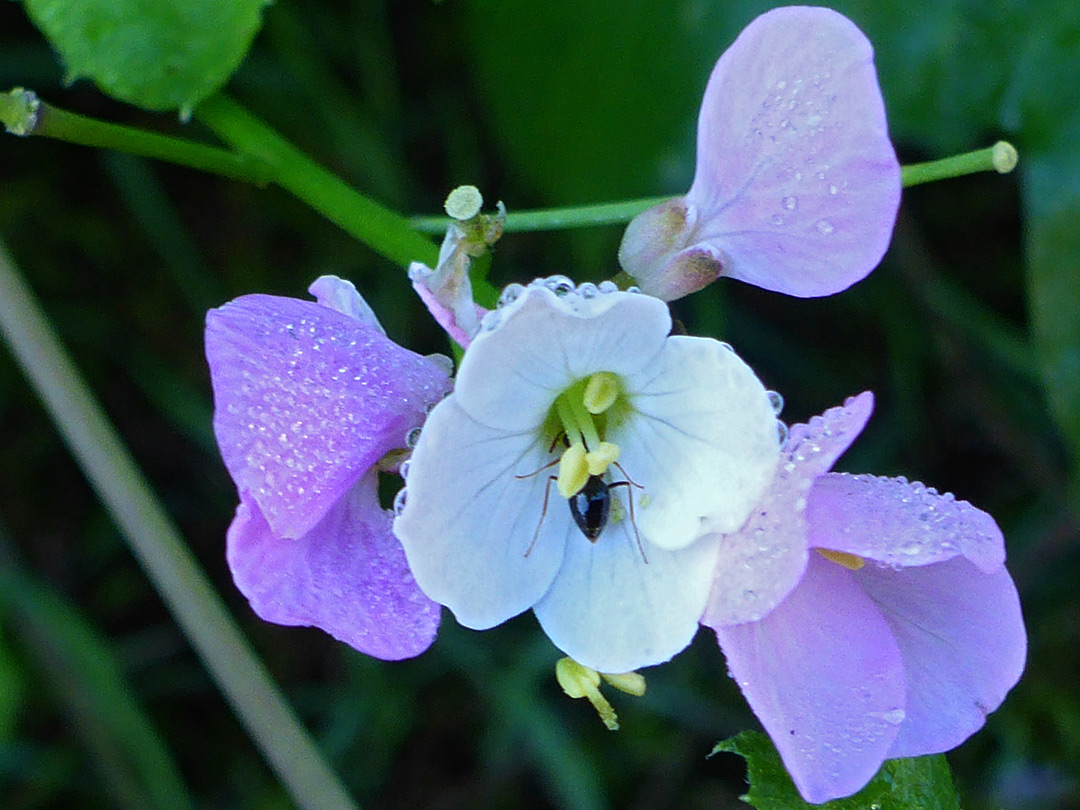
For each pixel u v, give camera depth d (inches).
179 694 4.3
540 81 4.0
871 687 2.1
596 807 3.9
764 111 2.2
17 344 3.1
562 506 2.3
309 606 2.2
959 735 2.3
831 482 2.1
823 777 2.1
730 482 2.1
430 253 2.8
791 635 2.2
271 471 2.1
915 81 3.6
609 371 2.2
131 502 3.2
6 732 3.8
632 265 2.4
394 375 2.3
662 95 3.8
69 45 2.6
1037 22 3.5
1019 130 3.6
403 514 2.1
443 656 4.3
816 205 2.2
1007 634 2.2
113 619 4.3
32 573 4.2
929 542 2.0
